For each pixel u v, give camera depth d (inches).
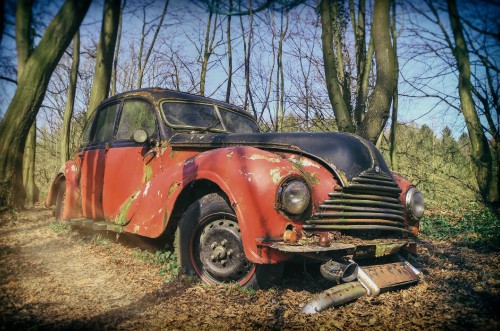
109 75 318.0
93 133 209.3
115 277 135.3
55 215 233.0
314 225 120.9
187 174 135.0
